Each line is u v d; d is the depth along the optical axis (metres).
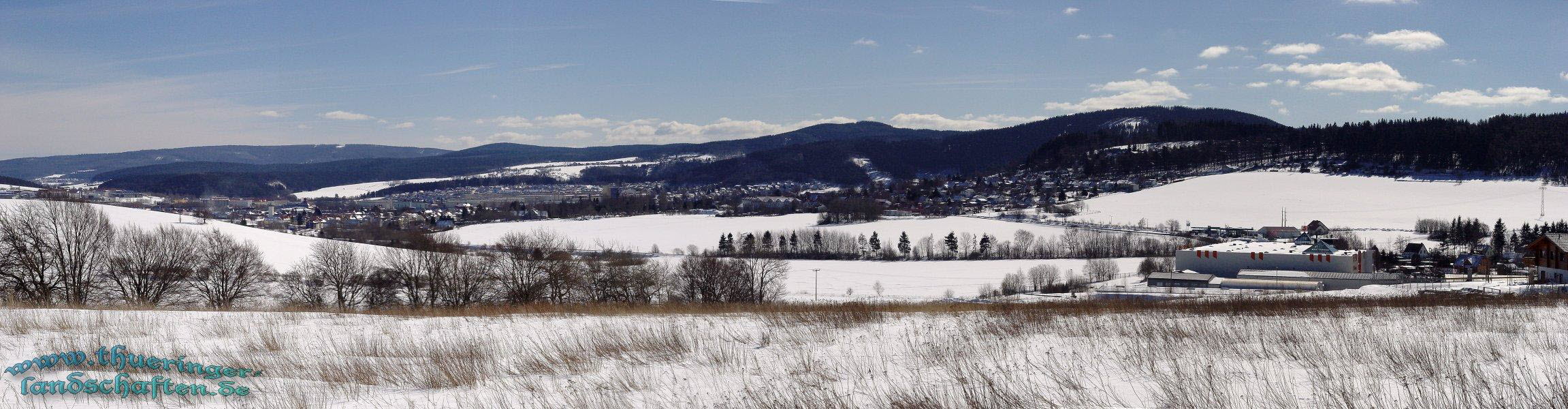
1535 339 11.91
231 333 14.88
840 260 125.38
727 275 61.06
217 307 24.45
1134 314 17.61
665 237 167.38
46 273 41.88
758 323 15.98
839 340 13.39
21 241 39.75
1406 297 28.84
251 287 50.25
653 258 117.69
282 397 9.49
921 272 105.62
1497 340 11.80
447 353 12.41
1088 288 79.62
